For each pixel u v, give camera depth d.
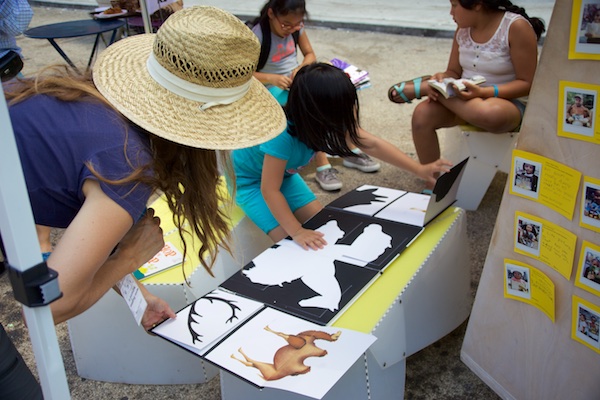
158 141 1.00
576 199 1.25
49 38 3.39
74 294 0.89
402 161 1.97
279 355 1.27
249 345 1.31
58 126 0.94
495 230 1.51
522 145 1.36
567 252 1.31
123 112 0.95
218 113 1.00
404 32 5.69
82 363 1.78
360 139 1.93
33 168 0.94
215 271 1.75
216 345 1.31
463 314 1.87
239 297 1.49
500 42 2.42
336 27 6.01
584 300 1.30
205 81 0.98
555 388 1.45
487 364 1.67
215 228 1.23
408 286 1.53
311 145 1.75
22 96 0.99
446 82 2.43
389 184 2.92
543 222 1.35
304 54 3.23
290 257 1.67
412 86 2.62
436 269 1.68
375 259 1.62
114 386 1.77
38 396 1.06
